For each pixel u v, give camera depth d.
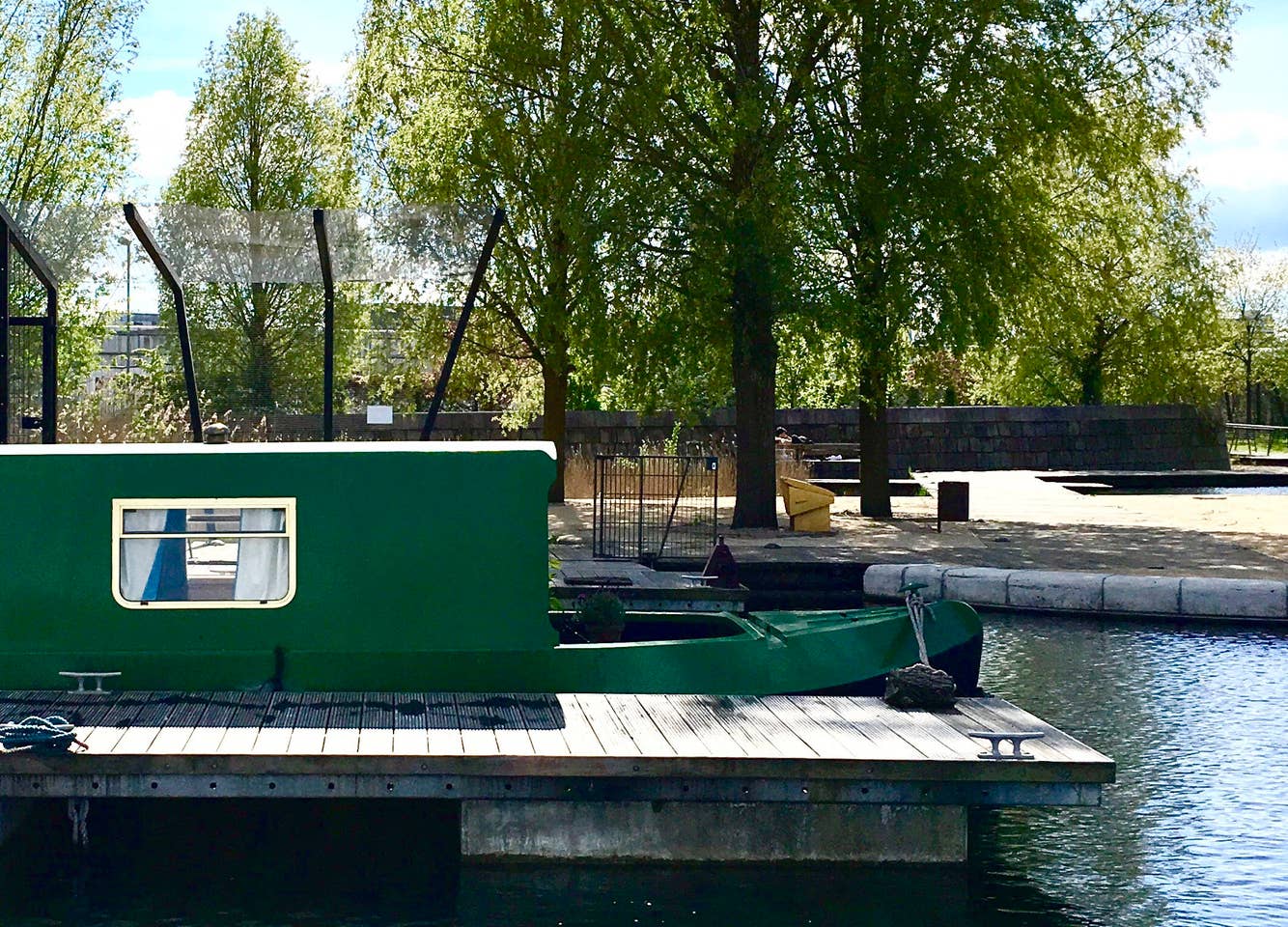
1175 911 8.60
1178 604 18.80
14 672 10.11
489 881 8.99
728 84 26.28
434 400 15.18
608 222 25.11
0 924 8.35
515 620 10.40
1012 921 8.44
